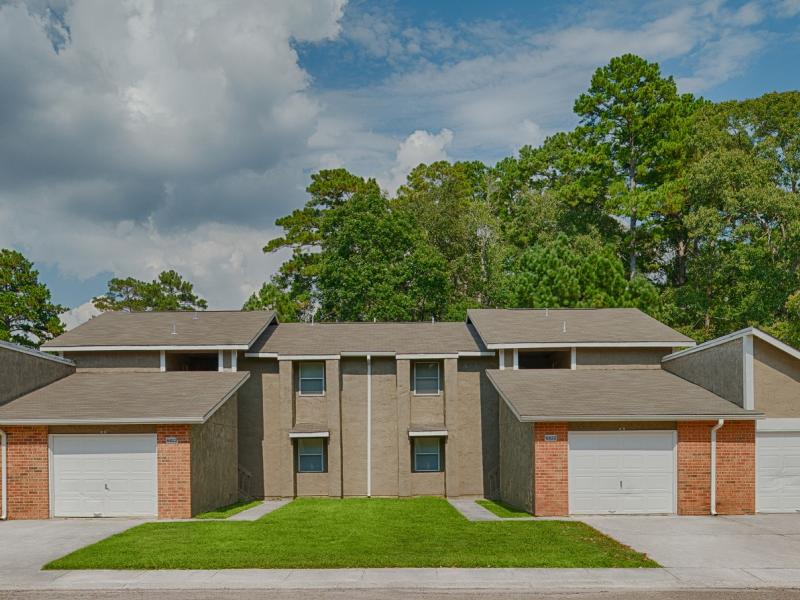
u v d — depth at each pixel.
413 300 42.75
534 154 62.25
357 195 46.38
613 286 37.44
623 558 12.24
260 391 23.84
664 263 52.72
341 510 18.70
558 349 23.06
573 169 51.84
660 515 17.22
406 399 23.73
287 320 44.53
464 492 23.67
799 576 11.25
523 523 15.93
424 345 24.27
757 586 10.83
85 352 22.75
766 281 38.62
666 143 47.06
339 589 10.69
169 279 62.44
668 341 22.47
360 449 24.03
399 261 44.03
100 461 17.86
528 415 17.20
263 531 14.78
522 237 52.22
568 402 18.14
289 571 11.53
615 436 17.56
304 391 24.31
